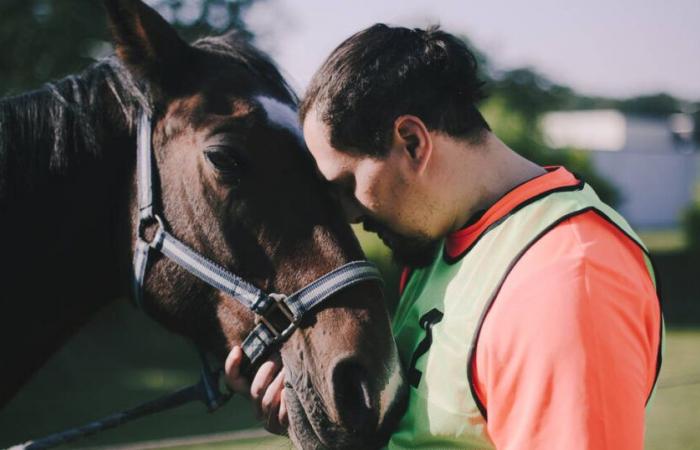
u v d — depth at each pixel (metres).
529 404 1.12
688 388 6.72
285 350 1.55
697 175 30.70
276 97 1.68
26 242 1.66
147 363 9.53
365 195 1.34
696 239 18.28
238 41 1.79
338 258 1.54
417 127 1.30
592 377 1.09
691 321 12.03
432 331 1.33
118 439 5.79
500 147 1.38
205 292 1.62
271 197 1.56
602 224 1.25
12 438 6.09
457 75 1.33
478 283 1.27
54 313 1.72
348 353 1.46
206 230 1.59
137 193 1.66
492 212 1.31
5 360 1.69
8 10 9.24
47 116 1.69
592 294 1.13
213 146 1.57
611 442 1.07
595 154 29.80
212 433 5.88
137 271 1.66
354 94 1.30
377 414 1.40
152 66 1.65
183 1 6.36
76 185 1.69
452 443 1.26
